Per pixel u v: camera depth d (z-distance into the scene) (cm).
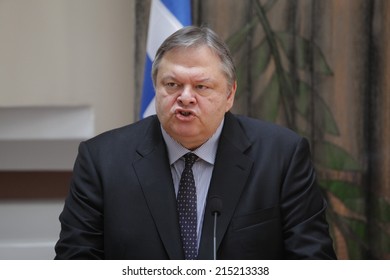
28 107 932
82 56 923
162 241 516
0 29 916
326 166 879
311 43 871
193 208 530
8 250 908
